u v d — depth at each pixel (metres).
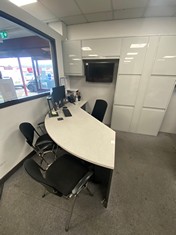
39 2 1.91
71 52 2.75
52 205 1.34
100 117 2.32
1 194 1.45
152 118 2.79
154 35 2.14
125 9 2.09
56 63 2.62
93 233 1.12
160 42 2.17
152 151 2.34
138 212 1.29
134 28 2.50
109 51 2.48
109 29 2.63
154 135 2.93
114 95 3.02
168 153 2.29
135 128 3.01
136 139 2.76
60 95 2.56
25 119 1.93
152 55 2.29
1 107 1.50
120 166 1.94
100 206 1.34
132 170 1.86
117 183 1.63
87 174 1.17
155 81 2.46
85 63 3.00
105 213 1.27
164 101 2.56
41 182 0.81
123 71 2.55
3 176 1.62
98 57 2.61
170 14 2.20
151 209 1.32
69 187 1.09
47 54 3.46
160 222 1.21
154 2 1.87
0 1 1.31
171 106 2.85
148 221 1.21
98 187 1.55
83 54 2.68
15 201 1.38
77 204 1.35
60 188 1.08
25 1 1.88
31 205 1.34
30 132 1.69
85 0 1.85
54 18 2.45
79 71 2.88
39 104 2.23
